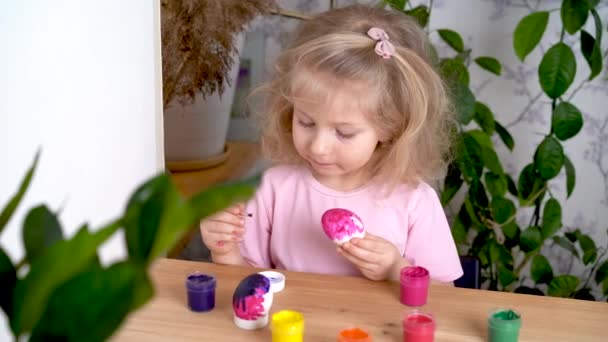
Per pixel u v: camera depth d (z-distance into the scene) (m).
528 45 1.72
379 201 1.44
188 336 0.96
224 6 1.46
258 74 1.92
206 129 1.55
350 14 1.37
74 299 0.46
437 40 2.06
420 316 0.96
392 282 1.09
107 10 1.06
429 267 1.43
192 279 1.04
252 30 1.90
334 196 1.45
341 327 0.98
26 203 0.94
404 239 1.44
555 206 1.92
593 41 1.72
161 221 0.47
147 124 1.20
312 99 1.24
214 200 0.48
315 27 1.37
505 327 0.94
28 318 0.47
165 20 1.40
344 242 1.21
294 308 1.02
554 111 1.78
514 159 2.14
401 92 1.30
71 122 1.01
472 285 1.61
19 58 0.91
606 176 2.11
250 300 0.97
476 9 2.02
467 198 1.93
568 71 1.70
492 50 2.05
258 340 0.96
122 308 0.45
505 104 2.09
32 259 0.59
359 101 1.24
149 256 0.48
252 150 1.76
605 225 2.15
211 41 1.45
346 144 1.27
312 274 1.11
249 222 1.49
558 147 1.80
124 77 1.12
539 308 1.03
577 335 0.97
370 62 1.26
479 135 1.84
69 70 0.99
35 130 0.95
